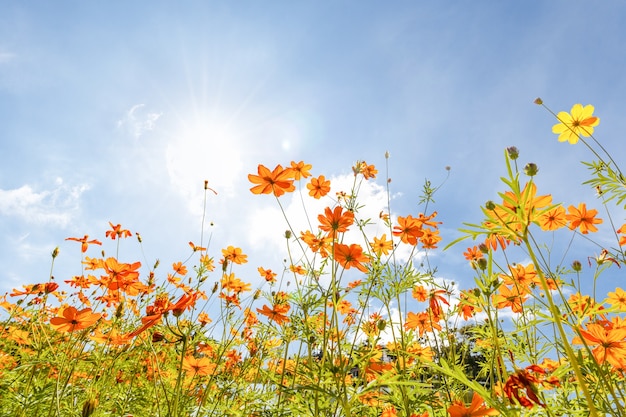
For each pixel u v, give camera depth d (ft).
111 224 2.73
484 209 0.87
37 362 1.63
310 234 1.83
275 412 1.66
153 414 1.89
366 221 2.10
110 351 2.00
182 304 1.35
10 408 1.70
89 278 2.23
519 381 0.87
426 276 1.66
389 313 1.61
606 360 0.98
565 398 1.28
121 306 1.91
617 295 1.34
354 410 1.42
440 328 1.85
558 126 1.90
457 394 1.49
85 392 1.79
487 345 1.54
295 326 1.67
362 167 2.30
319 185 2.03
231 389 2.22
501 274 1.18
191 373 1.96
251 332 2.74
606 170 1.99
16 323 2.28
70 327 1.42
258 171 1.74
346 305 1.97
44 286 2.16
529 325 0.92
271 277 2.84
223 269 2.67
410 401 1.41
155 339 1.42
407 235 1.79
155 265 2.76
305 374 1.42
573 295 1.33
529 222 0.83
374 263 1.68
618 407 0.82
